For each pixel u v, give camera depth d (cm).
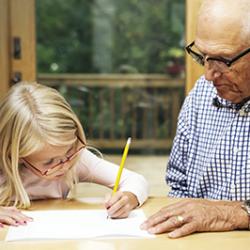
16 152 145
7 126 146
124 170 164
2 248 115
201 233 125
